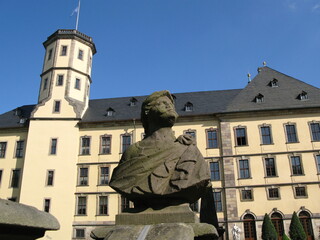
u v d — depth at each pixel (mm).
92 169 33875
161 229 3240
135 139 34656
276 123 32531
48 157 34438
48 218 3254
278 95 34781
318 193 29250
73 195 32875
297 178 30078
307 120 32250
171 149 4066
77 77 38656
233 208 29781
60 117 35906
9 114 40938
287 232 28328
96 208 32125
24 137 37156
